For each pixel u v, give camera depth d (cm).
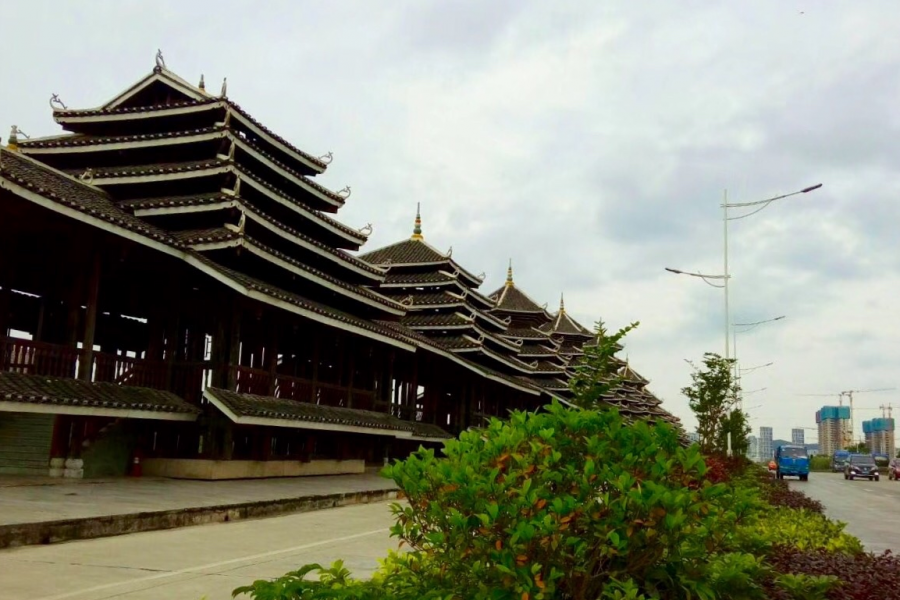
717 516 595
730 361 3069
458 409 4597
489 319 4934
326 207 3088
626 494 534
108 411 1891
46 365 1917
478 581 552
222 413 2286
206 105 2527
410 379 4138
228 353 2325
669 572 592
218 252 2298
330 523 1688
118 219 1958
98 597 857
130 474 2252
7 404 1630
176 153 2555
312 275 2670
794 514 1603
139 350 2725
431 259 4606
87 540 1262
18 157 2159
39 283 2292
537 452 582
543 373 5862
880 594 763
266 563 1121
